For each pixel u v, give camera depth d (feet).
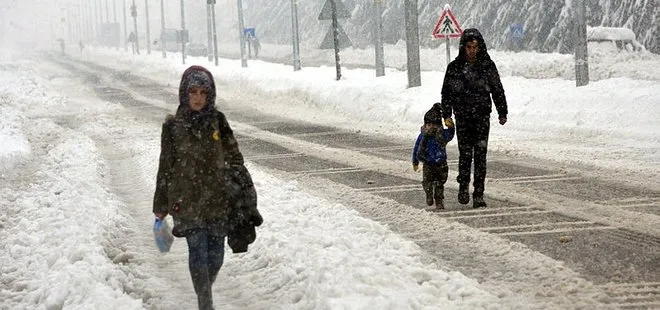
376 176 82.43
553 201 63.98
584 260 46.09
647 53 229.86
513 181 74.90
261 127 144.87
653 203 61.31
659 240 49.57
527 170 81.30
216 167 36.78
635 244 48.93
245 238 37.96
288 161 97.86
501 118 62.59
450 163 88.53
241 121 158.81
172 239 37.68
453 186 73.72
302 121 153.89
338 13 198.49
